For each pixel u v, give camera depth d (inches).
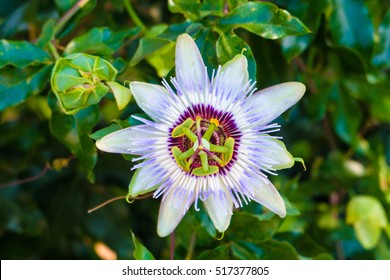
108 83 12.4
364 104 18.7
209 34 13.4
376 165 19.1
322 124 20.2
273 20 13.1
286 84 12.3
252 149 12.3
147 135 12.3
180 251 15.3
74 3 14.3
